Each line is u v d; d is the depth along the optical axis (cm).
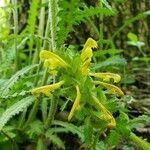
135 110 24
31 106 22
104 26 33
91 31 30
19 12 31
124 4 33
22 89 17
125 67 31
